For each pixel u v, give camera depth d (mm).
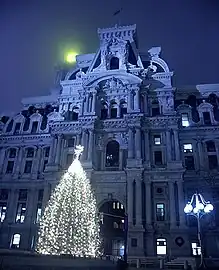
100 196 52094
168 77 63812
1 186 62469
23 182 61781
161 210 50312
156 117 56969
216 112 61469
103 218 59969
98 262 23469
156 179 51562
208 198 52062
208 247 47406
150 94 62375
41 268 18344
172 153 53969
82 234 42594
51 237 41594
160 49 69312
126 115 57094
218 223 49906
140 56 69125
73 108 65250
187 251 45094
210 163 55969
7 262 16406
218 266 36125
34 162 63781
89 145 55844
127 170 51344
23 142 66312
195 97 65125
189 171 54969
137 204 48719
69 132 59344
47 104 73312
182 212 48125
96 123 58625
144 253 45219
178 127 57375
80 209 43688
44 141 65375
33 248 54688
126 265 28125
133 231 46562
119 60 65688
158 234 47969
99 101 62344
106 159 56938
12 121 70812
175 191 50656
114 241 58781
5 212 59969
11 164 65250
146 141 55781
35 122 69438
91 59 72125
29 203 59375
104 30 70125
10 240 56531
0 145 66812
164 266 36750
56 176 54875
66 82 68188
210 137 57844
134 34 70750
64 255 23203
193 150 57375
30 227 56781
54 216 42875
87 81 62562
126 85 61062
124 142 56594
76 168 46000
